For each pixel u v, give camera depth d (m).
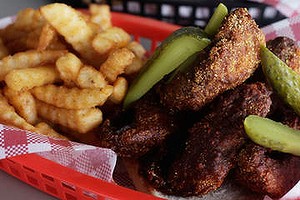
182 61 0.51
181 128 0.51
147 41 0.75
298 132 0.47
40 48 0.55
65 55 0.54
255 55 0.50
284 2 0.72
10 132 0.49
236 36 0.49
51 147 0.49
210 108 0.49
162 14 0.78
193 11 0.77
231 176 0.49
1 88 0.56
